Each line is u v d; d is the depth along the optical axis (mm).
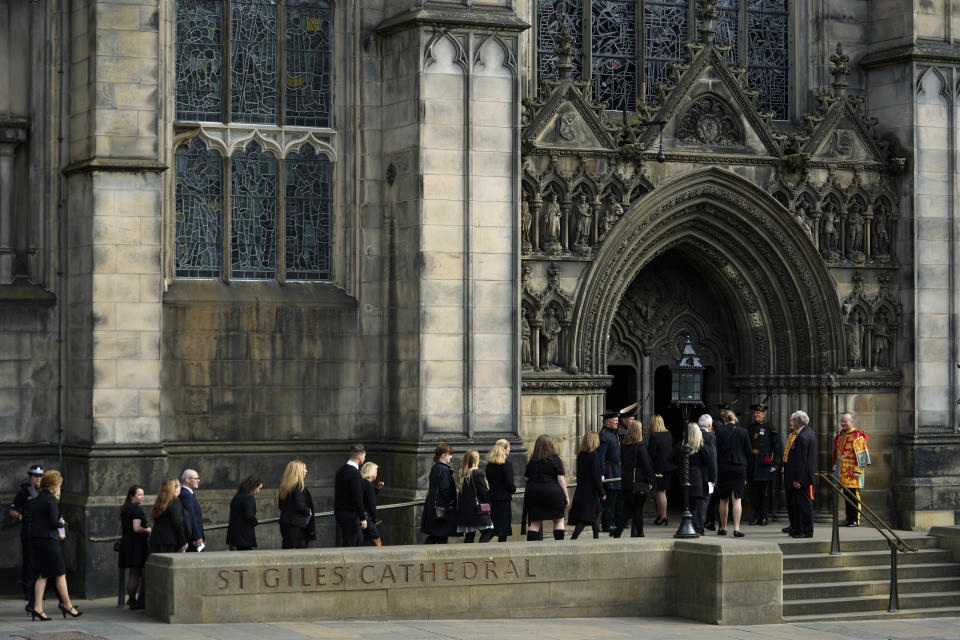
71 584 25578
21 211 26734
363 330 28109
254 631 19734
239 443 27219
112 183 25703
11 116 26641
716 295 32906
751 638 21125
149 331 25875
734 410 32906
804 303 32031
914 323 32406
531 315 29438
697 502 27969
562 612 22359
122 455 25516
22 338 26328
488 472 24938
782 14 33469
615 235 30047
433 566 21609
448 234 27297
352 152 28250
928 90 32500
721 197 31172
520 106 28406
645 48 32156
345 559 21125
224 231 27562
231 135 27672
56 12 26719
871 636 22250
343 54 28297
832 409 32031
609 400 33219
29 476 24328
